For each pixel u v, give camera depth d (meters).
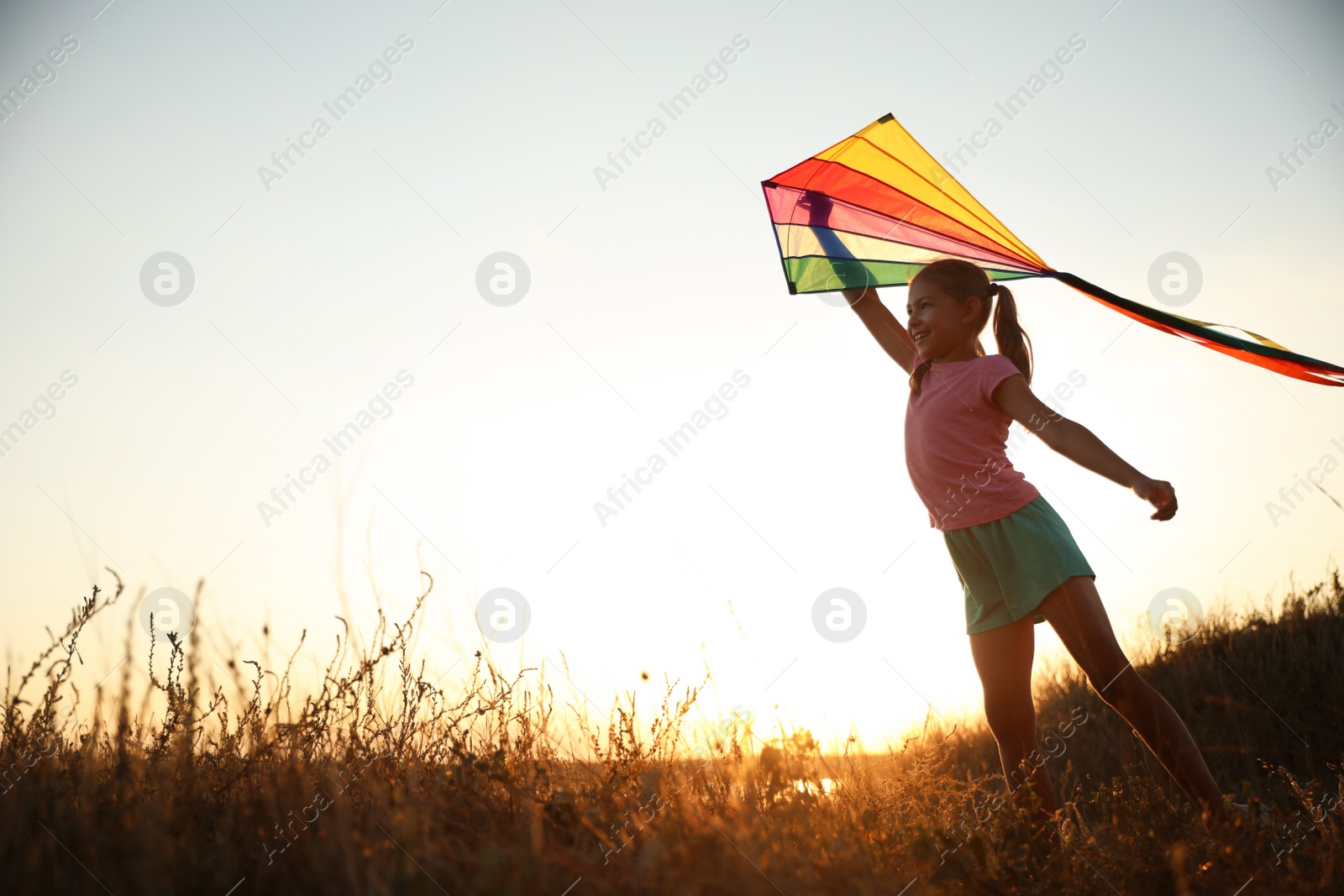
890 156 3.86
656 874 1.75
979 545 3.03
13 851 1.66
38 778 1.96
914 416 3.28
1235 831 2.39
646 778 2.26
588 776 2.52
